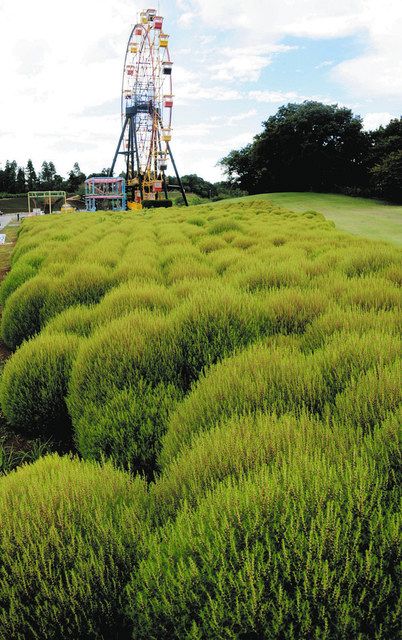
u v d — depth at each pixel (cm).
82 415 351
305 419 236
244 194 8388
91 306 586
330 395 280
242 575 145
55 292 643
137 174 6400
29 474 226
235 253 888
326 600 141
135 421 314
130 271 698
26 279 849
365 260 704
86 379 361
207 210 3259
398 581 145
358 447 210
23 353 430
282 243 1150
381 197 5262
